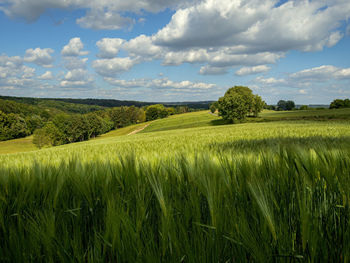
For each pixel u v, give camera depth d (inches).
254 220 40.6
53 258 37.8
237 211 42.8
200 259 35.0
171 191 50.4
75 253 36.7
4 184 54.9
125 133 3316.9
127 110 5275.6
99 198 50.7
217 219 37.3
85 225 46.6
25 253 38.5
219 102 2647.6
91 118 3528.5
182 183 52.6
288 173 50.3
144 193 47.0
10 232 40.3
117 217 37.3
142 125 3944.4
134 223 40.3
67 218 45.5
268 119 2402.8
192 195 42.3
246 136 467.5
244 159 57.7
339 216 41.7
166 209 38.4
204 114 4256.9
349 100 3715.6
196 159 58.3
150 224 44.3
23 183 53.3
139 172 59.6
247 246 34.8
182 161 58.0
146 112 5364.2
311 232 35.1
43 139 2721.5
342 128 608.1
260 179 43.3
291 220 42.6
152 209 46.7
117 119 5054.1
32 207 48.6
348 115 2041.1
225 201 42.5
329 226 41.0
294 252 35.6
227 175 50.4
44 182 52.9
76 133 3073.3
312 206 43.3
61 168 57.3
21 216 44.7
